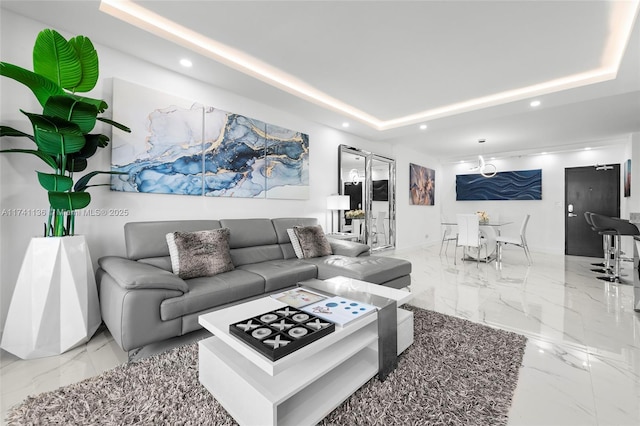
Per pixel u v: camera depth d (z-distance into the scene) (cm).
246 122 352
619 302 301
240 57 289
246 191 351
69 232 216
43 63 195
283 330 136
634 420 133
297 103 376
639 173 504
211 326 150
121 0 211
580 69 308
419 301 304
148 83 276
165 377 162
